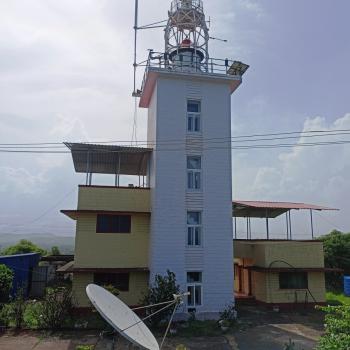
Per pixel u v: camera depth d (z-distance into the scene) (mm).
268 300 22500
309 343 15328
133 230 20984
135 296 20234
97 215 20750
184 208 20328
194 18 23656
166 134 20750
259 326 18203
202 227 20391
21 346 14438
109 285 18719
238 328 17781
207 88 21750
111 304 10977
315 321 19375
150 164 22000
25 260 24500
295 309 22406
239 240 26984
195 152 21000
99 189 20938
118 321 10250
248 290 25500
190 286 19797
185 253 19938
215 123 21469
